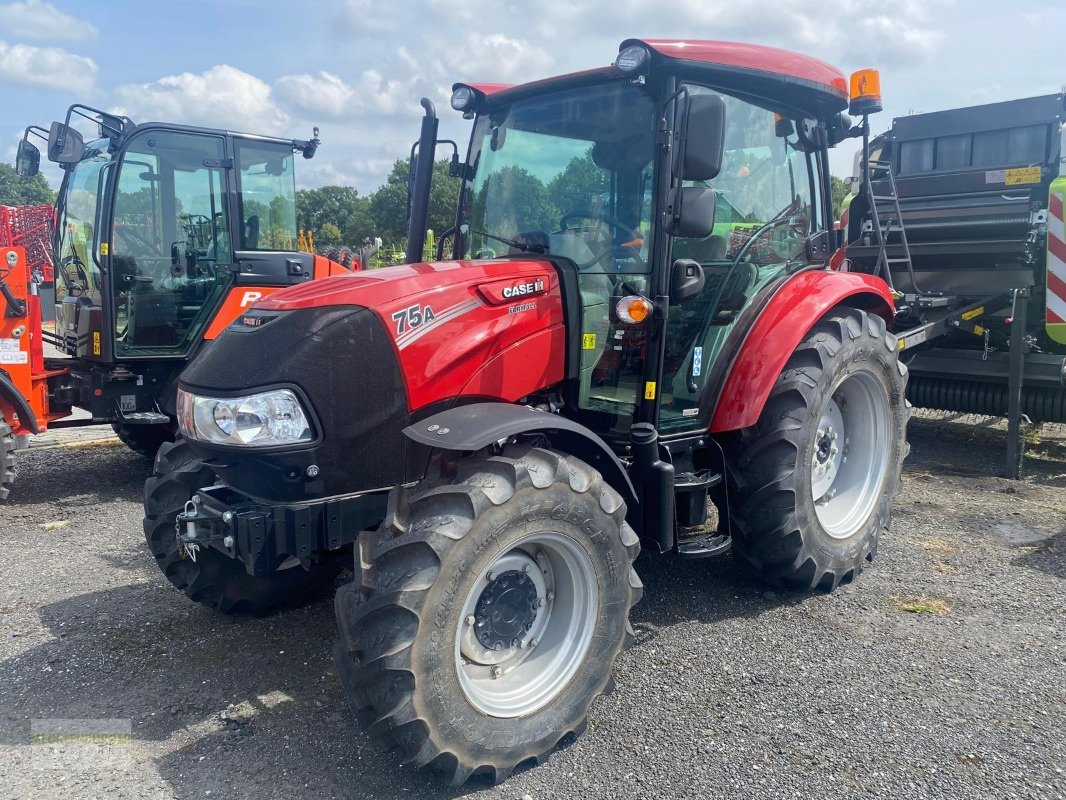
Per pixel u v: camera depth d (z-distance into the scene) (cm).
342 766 273
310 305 284
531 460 273
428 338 294
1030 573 422
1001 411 642
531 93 372
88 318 618
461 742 254
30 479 654
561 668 282
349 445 283
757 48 356
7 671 337
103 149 622
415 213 392
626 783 262
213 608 378
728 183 369
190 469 356
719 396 367
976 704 302
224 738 289
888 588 407
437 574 244
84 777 267
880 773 263
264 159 684
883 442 438
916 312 612
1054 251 601
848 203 768
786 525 372
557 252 355
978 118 692
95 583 430
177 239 639
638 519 330
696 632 363
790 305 380
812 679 322
